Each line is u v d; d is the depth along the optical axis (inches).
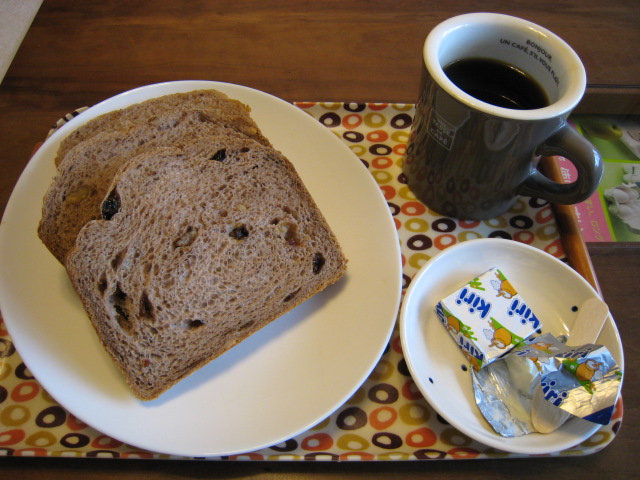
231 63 17.0
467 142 12.4
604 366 11.1
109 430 10.7
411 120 16.2
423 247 14.2
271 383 11.8
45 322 12.0
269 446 10.7
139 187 12.0
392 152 15.7
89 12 17.8
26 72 16.4
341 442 11.4
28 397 11.7
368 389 12.1
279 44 17.5
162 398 11.5
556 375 11.3
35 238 12.9
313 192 14.1
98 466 11.1
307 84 16.7
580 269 13.7
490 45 13.4
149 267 11.8
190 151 12.6
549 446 10.7
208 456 10.5
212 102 14.4
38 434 11.2
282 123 15.0
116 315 11.6
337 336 12.3
